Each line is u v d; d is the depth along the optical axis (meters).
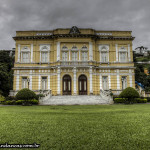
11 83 43.09
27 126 9.10
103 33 35.59
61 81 32.94
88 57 33.91
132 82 34.34
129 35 35.62
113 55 35.03
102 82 34.25
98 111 15.55
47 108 19.08
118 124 9.52
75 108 18.88
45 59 34.91
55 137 7.12
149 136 7.30
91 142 6.52
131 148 5.97
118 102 26.31
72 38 34.19
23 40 35.06
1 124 9.64
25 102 24.31
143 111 15.44
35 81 34.00
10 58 47.88
